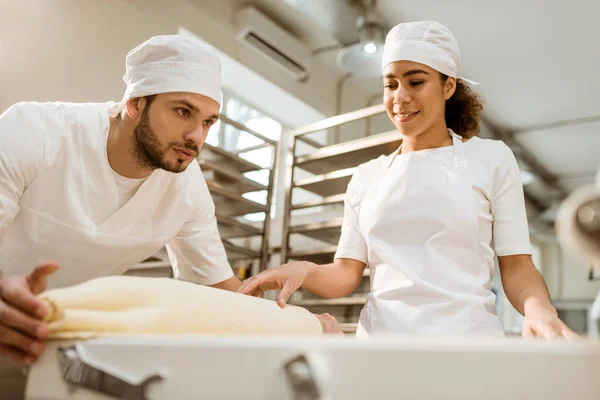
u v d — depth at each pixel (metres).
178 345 0.53
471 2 5.07
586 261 0.46
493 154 1.32
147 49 1.30
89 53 4.09
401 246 1.31
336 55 6.13
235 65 5.43
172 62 1.28
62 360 0.59
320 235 3.58
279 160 6.00
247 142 5.73
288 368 0.47
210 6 5.18
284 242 3.53
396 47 1.33
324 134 6.21
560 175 8.43
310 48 6.12
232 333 0.78
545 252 10.76
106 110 1.44
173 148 1.31
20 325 0.60
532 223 9.20
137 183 1.42
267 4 5.52
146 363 0.54
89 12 4.13
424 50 1.30
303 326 0.95
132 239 1.45
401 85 1.33
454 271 1.24
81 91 4.00
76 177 1.36
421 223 1.29
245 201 3.68
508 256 1.27
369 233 1.35
